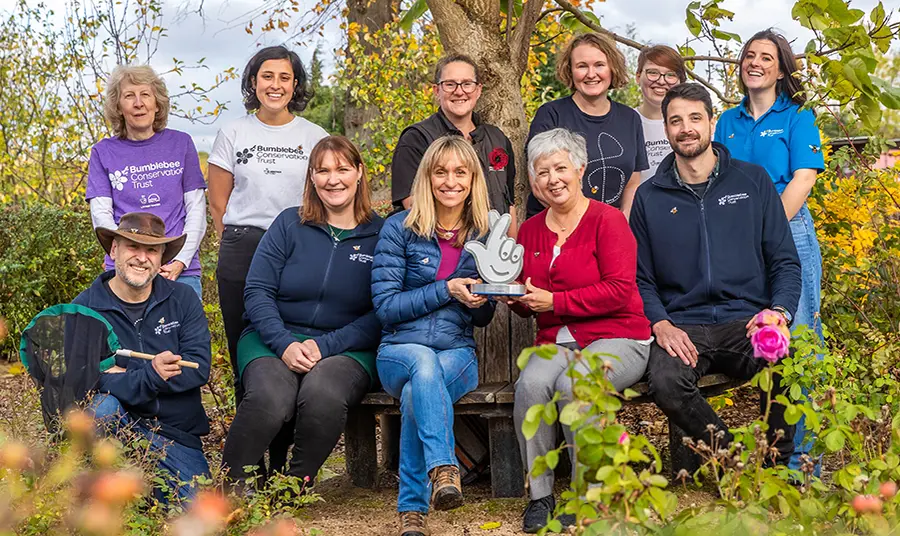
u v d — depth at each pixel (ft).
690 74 21.56
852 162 17.04
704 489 13.53
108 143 16.08
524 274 13.44
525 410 12.30
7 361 25.58
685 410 12.74
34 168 34.86
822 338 13.46
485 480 14.62
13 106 34.24
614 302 12.65
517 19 19.70
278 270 13.94
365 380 13.34
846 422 10.41
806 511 8.75
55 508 8.97
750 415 18.71
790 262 13.76
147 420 13.00
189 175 16.20
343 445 18.48
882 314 17.07
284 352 13.17
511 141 16.76
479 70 15.85
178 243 14.23
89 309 13.15
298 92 15.92
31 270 27.48
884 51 15.40
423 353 12.51
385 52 28.12
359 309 13.96
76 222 28.48
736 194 13.91
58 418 11.61
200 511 9.61
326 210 14.14
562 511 8.16
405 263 13.34
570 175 12.94
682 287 13.93
